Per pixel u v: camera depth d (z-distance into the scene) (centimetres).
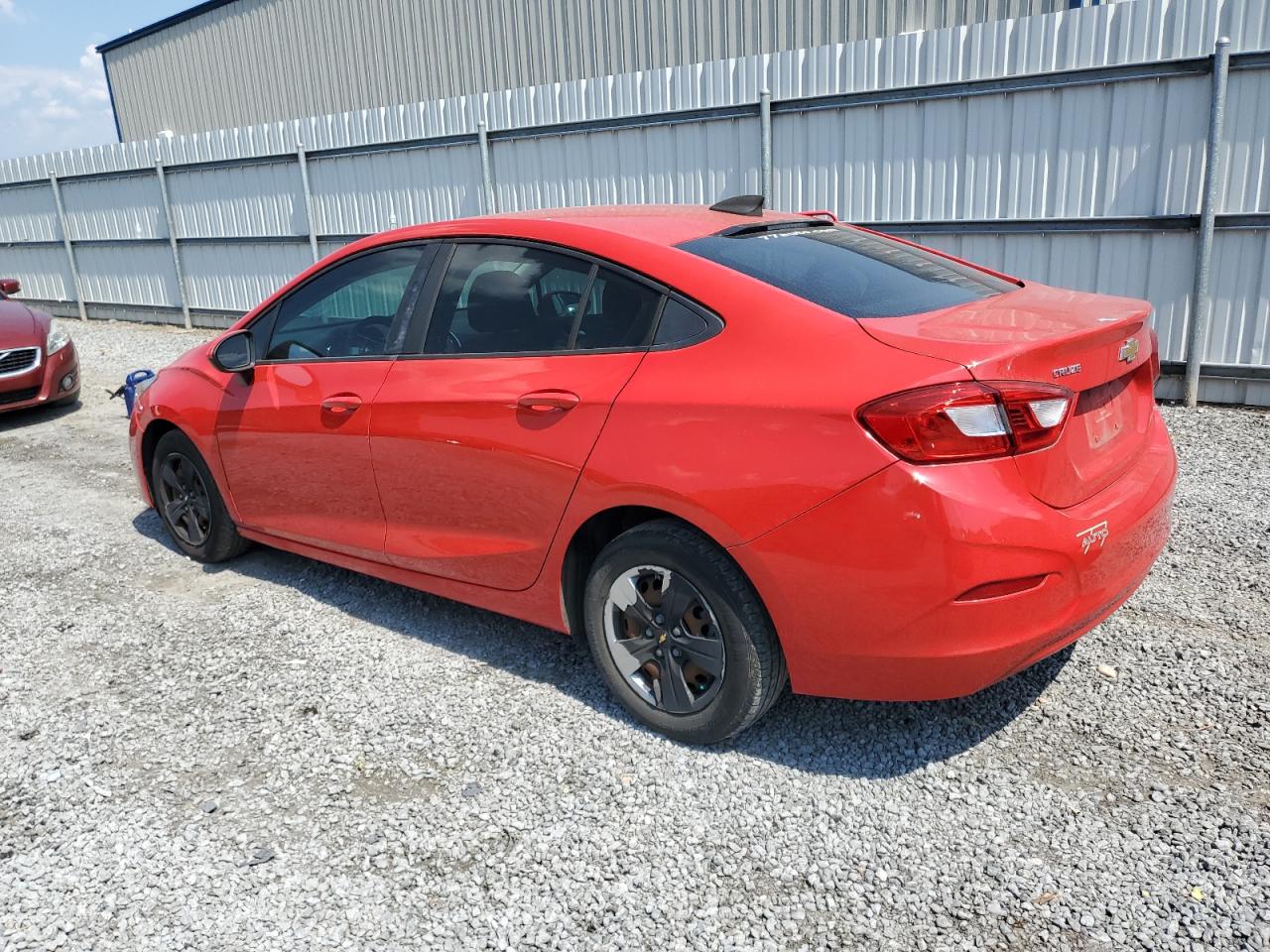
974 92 724
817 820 259
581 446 288
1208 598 378
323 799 276
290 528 406
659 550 278
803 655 261
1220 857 238
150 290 1498
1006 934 218
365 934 225
